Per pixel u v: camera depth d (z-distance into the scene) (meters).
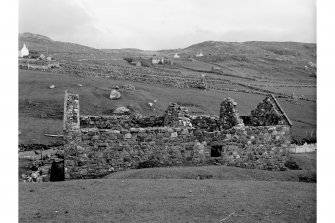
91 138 22.27
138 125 29.80
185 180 18.36
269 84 131.00
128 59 163.38
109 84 79.00
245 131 25.20
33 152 36.91
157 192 15.79
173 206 13.97
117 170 22.64
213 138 24.55
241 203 14.46
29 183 17.53
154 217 12.85
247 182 18.16
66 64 109.75
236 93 93.31
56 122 52.28
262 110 29.64
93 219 12.61
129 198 14.91
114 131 22.62
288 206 14.20
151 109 65.44
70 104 24.27
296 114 73.56
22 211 13.29
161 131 23.45
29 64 96.00
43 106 58.84
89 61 139.38
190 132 24.06
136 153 23.03
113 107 62.62
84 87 73.31
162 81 95.75
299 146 43.59
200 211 13.53
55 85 72.00
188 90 88.31
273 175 21.91
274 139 25.97
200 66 183.00
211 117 30.22
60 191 15.91
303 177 21.73
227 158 24.78
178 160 23.78
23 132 46.19
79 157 22.11
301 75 190.12
